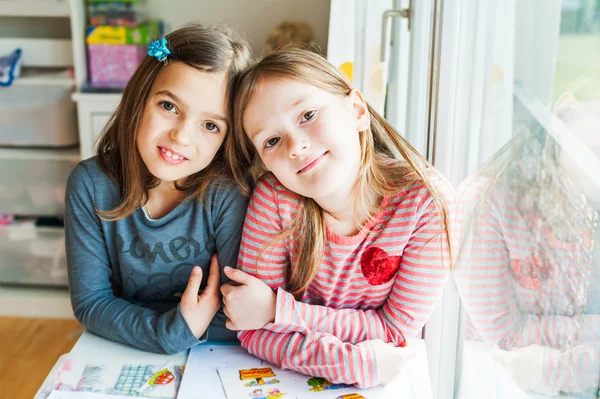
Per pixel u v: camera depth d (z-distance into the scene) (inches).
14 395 69.2
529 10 27.7
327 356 34.9
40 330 84.8
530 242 27.2
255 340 37.2
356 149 35.3
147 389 34.5
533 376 26.8
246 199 39.7
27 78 88.1
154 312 38.9
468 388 37.3
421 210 36.3
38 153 85.7
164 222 39.5
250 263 38.2
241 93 35.6
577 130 22.1
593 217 21.1
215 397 33.5
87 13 88.6
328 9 96.0
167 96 36.1
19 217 89.5
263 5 96.6
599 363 21.2
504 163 30.5
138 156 38.3
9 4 86.4
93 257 40.4
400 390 34.8
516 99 29.8
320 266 37.7
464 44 38.1
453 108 39.3
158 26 93.6
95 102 83.0
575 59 22.2
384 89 59.9
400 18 57.8
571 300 23.2
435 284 37.0
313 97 34.2
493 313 31.7
